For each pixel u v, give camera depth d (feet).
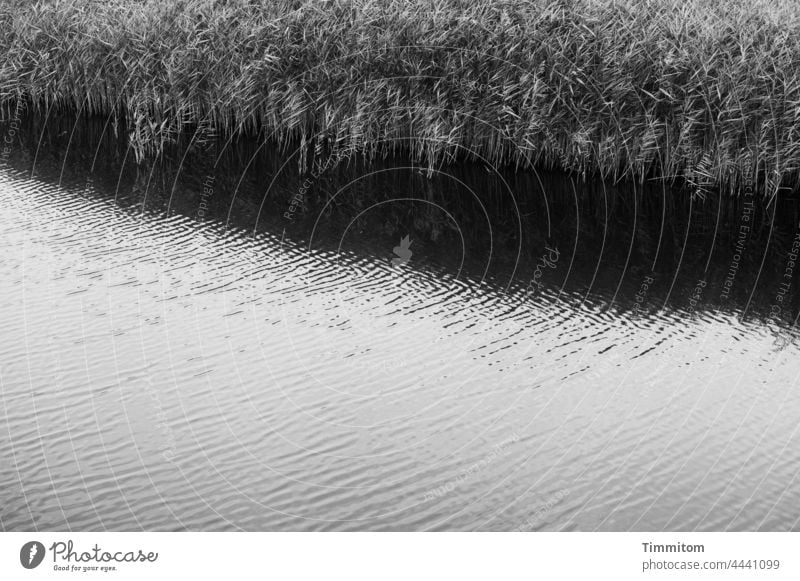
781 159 51.83
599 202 52.54
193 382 32.35
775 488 27.04
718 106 52.42
